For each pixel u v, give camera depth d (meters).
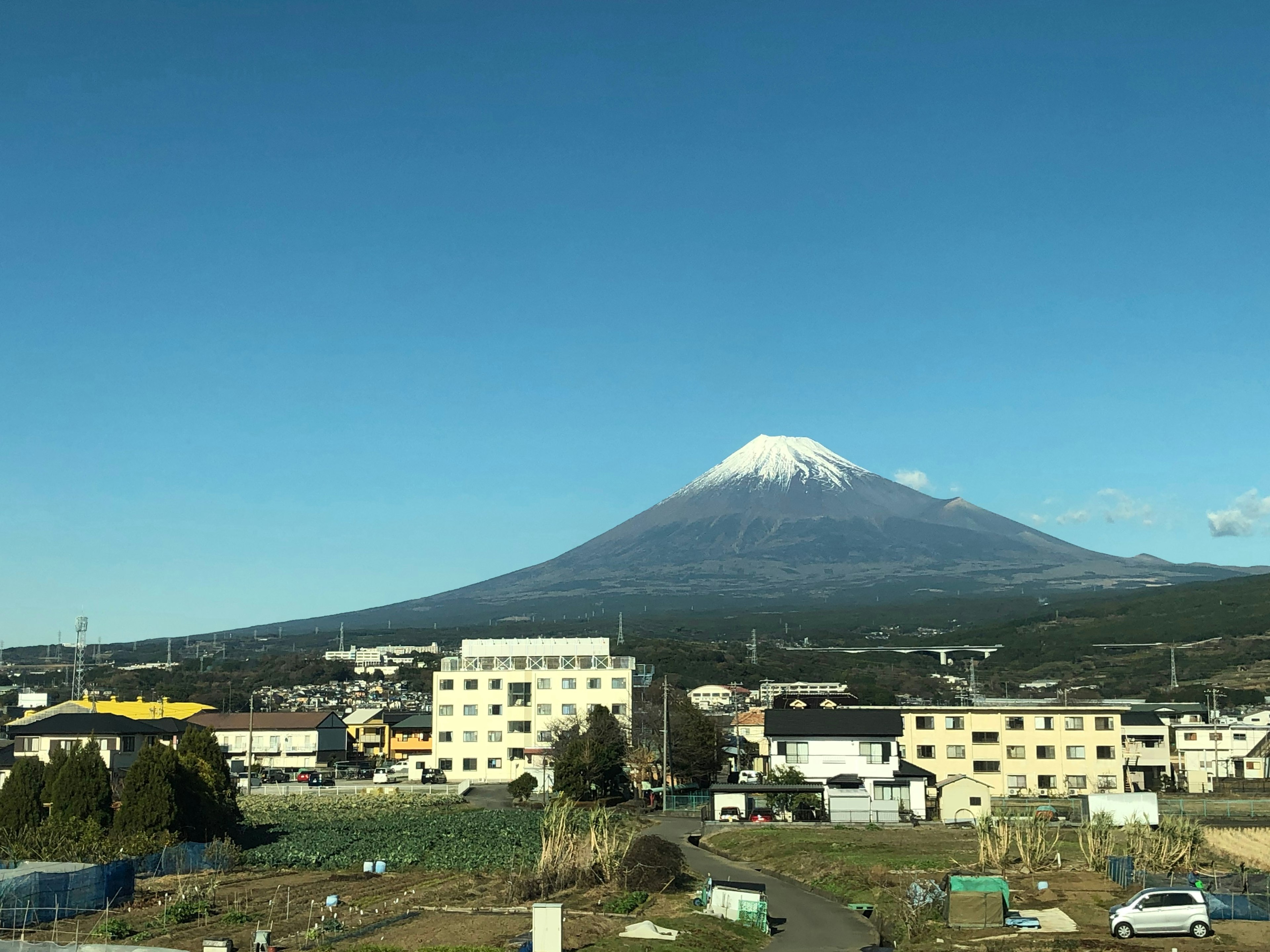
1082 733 96.25
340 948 38.75
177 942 40.81
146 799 61.72
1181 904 39.00
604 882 52.56
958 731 96.81
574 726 106.25
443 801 93.94
